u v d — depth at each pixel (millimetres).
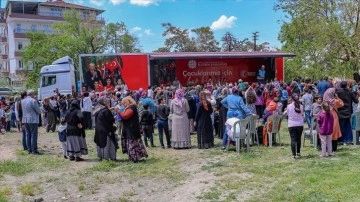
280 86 22688
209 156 11984
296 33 31688
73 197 8531
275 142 13641
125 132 11680
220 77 27266
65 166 11492
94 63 24906
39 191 9031
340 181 8250
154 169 10625
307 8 31250
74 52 48469
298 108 10859
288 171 9547
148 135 14297
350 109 12617
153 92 20906
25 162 12188
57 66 26562
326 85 16812
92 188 9156
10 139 18516
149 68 25500
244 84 20594
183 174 9953
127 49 52438
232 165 10531
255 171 9719
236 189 8344
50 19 81188
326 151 11000
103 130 11703
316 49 29281
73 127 12078
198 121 13477
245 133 12086
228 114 12742
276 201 7383
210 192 8242
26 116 13539
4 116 22062
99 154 11922
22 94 13648
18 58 78125
